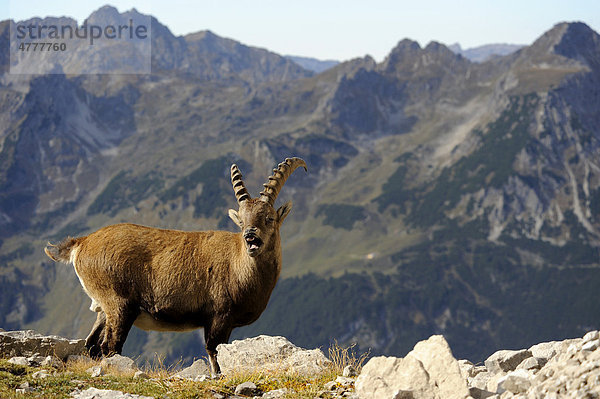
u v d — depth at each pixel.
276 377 13.67
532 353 14.38
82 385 12.68
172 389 12.59
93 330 16.81
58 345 15.46
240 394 12.73
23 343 15.23
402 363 11.61
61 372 13.73
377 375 11.64
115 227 16.64
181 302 16.00
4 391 11.83
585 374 9.40
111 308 16.06
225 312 16.00
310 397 12.12
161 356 15.47
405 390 10.76
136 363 15.30
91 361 15.51
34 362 14.48
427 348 11.61
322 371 14.09
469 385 12.84
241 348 15.75
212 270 16.03
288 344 16.02
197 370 15.56
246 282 15.92
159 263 16.06
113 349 15.83
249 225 15.66
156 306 16.06
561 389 9.55
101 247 16.17
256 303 16.16
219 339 16.03
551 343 14.23
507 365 13.70
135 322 16.55
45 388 12.27
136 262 16.05
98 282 16.14
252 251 15.30
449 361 11.18
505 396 10.59
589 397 8.94
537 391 9.90
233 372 14.41
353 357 14.67
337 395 12.29
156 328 16.61
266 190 16.69
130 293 16.05
